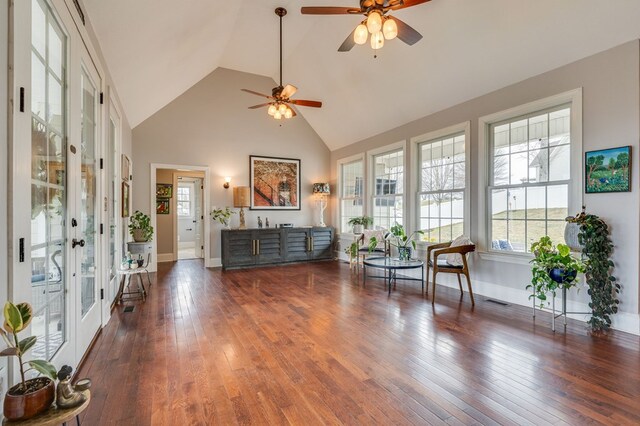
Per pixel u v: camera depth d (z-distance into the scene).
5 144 1.29
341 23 4.80
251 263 6.47
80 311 2.35
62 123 2.07
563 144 3.62
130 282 5.07
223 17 4.39
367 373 2.28
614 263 3.08
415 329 3.11
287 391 2.05
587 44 3.21
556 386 2.09
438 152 5.13
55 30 1.93
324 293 4.47
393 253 5.80
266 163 7.08
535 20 3.31
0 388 1.28
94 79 2.85
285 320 3.37
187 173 7.77
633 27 2.91
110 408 1.86
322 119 7.11
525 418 1.77
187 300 4.13
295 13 4.84
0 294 1.26
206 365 2.39
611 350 2.62
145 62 3.87
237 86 6.81
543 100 3.67
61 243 2.04
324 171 7.73
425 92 4.89
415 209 5.46
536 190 3.87
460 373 2.27
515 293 3.97
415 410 1.85
